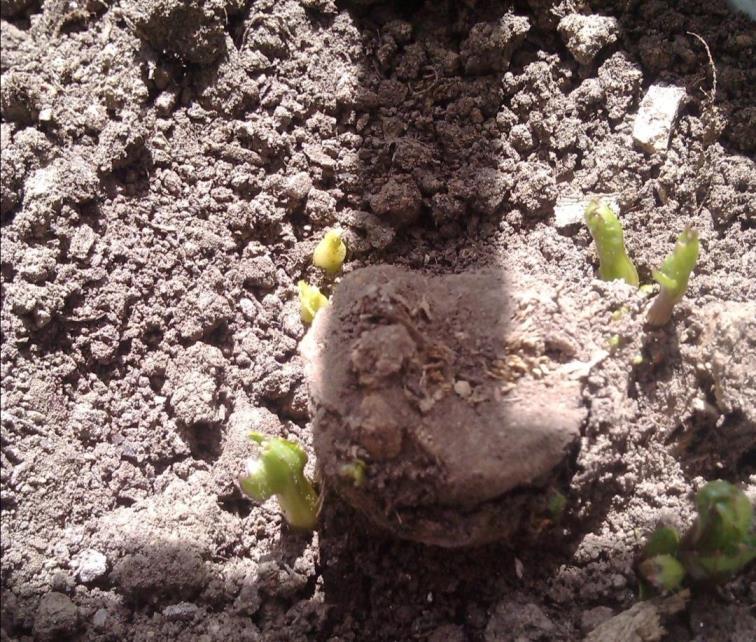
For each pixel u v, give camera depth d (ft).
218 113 0.77
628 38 0.81
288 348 0.73
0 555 0.62
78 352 0.69
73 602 0.63
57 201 0.69
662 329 0.68
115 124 0.72
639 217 0.77
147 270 0.72
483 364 0.60
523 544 0.64
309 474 0.68
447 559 0.64
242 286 0.75
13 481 0.64
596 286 0.67
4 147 0.69
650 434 0.66
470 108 0.79
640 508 0.66
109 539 0.64
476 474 0.55
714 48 0.81
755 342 0.67
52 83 0.71
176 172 0.75
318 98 0.79
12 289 0.67
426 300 0.61
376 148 0.79
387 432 0.56
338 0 0.81
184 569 0.63
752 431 0.67
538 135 0.79
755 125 0.78
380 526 0.62
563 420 0.57
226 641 0.62
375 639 0.64
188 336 0.72
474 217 0.77
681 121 0.80
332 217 0.78
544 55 0.80
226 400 0.72
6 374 0.66
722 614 0.62
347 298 0.63
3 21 0.71
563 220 0.77
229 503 0.69
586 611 0.63
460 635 0.63
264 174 0.77
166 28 0.74
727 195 0.77
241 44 0.78
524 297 0.62
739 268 0.75
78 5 0.73
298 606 0.64
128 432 0.69
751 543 0.59
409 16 0.82
